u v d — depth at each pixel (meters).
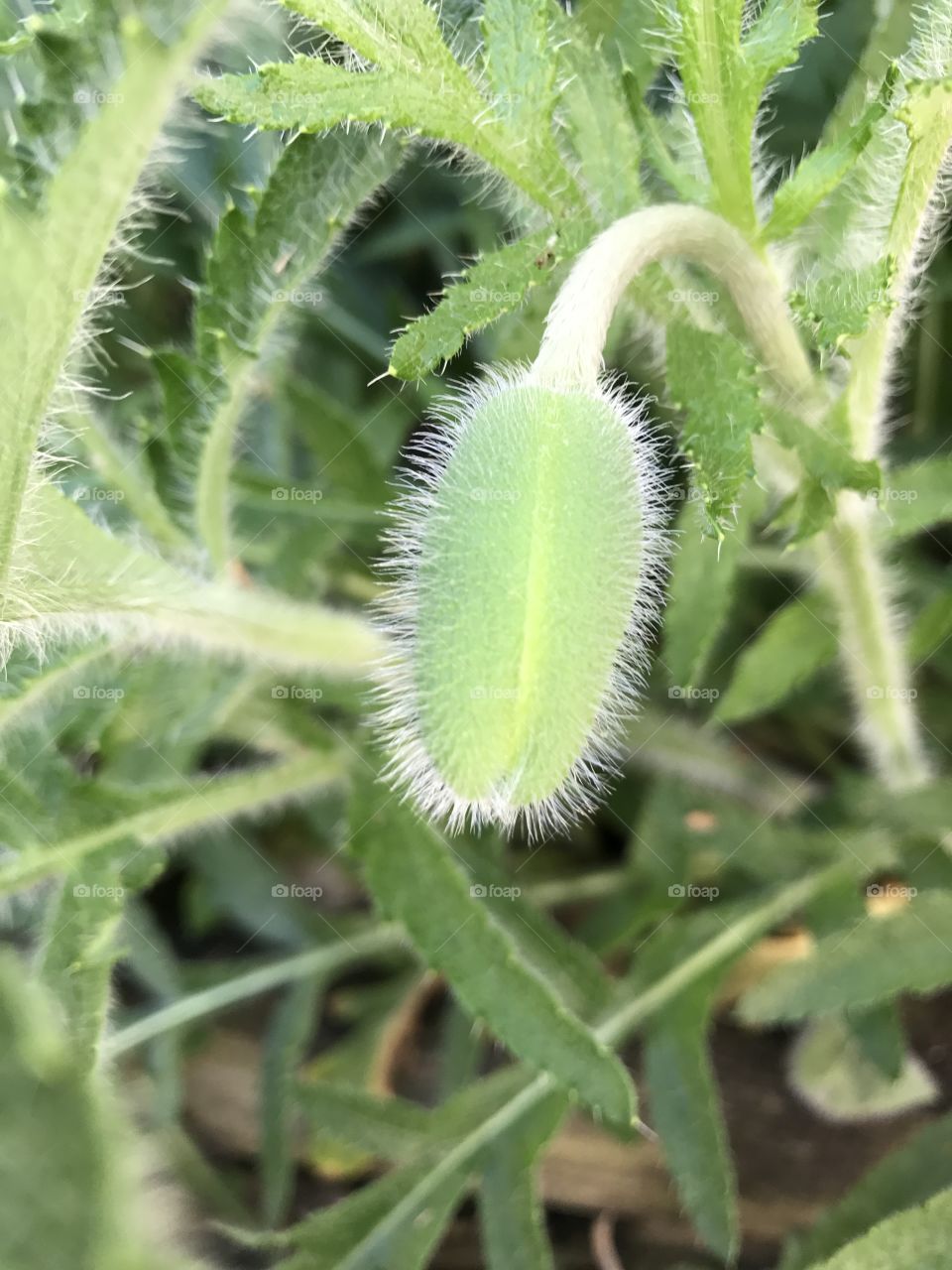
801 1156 0.19
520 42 0.12
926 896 0.15
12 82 0.13
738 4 0.12
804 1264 0.16
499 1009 0.15
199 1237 0.18
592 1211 0.19
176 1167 0.19
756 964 0.20
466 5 0.14
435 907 0.15
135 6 0.10
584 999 0.17
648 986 0.17
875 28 0.14
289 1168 0.19
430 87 0.12
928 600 0.20
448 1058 0.19
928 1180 0.15
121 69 0.10
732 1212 0.16
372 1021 0.21
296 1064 0.20
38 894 0.17
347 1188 0.21
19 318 0.10
